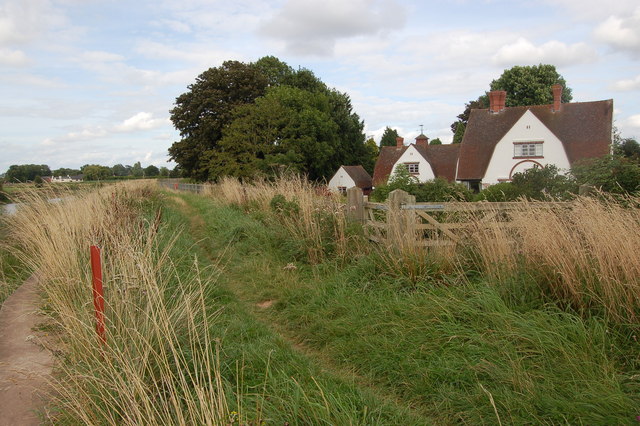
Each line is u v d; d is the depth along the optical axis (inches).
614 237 178.2
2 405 131.6
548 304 186.7
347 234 316.8
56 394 135.4
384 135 2883.9
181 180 2006.6
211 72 1684.3
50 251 223.3
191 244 380.5
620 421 125.5
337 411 131.4
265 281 284.8
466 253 243.6
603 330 162.7
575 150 1328.7
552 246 193.9
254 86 1692.9
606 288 173.5
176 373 146.2
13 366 152.2
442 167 1664.6
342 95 2031.3
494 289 201.8
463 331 182.1
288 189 485.4
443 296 211.0
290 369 167.0
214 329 190.2
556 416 133.6
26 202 330.6
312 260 311.7
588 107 1395.2
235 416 124.7
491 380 157.6
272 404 138.5
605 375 144.3
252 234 399.9
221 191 764.6
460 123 2517.2
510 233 232.7
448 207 260.7
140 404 122.9
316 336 211.0
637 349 155.6
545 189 464.4
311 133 1486.2
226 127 1444.4
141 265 164.9
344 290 245.9
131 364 131.1
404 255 244.7
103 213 302.4
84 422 117.9
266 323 230.5
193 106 1688.0
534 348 165.3
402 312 206.7
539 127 1350.9
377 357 181.0
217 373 125.1
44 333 171.3
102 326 146.0
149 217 409.7
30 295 225.6
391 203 266.2
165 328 139.3
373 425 132.0
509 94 2021.4
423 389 160.4
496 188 491.2
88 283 191.5
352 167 1887.3
